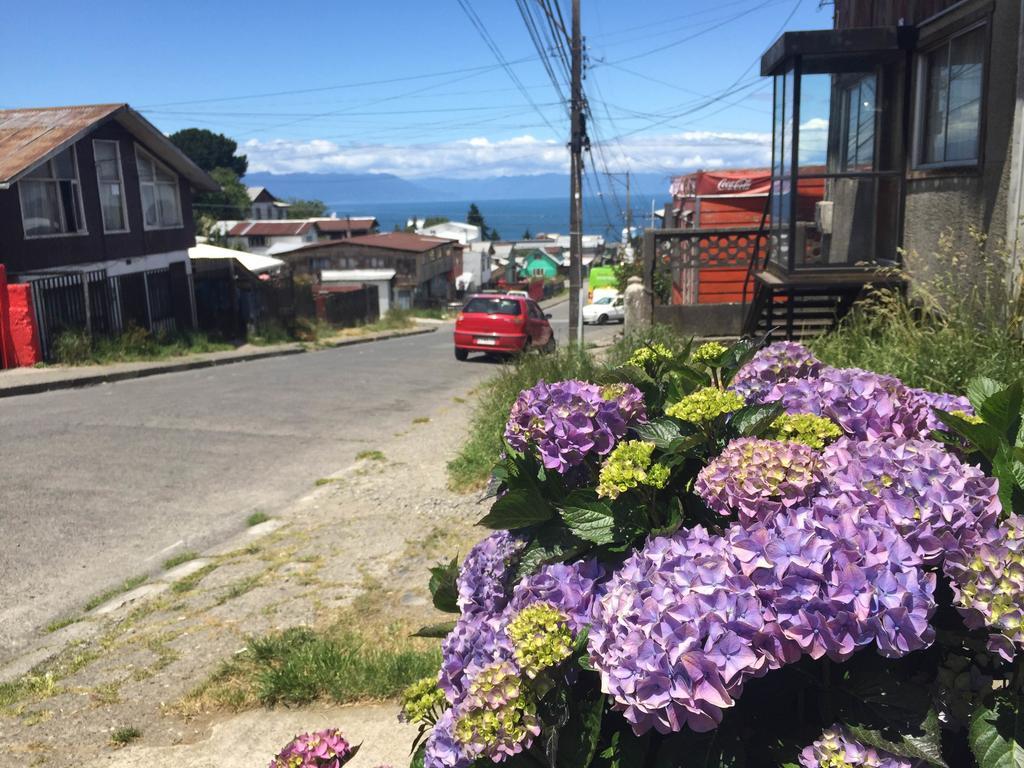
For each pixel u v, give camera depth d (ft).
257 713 12.85
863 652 5.74
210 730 12.46
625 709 5.61
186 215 78.13
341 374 54.34
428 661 13.62
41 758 11.85
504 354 64.90
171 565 19.93
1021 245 22.45
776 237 33.37
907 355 19.57
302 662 13.85
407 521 21.89
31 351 53.36
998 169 23.79
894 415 7.48
